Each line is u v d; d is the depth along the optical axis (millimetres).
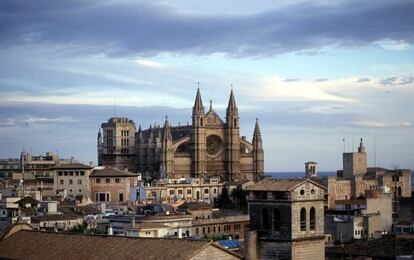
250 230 129500
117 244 118250
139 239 118000
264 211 129875
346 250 185000
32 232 133125
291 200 125688
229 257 115375
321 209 130500
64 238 126375
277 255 127188
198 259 110875
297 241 126062
